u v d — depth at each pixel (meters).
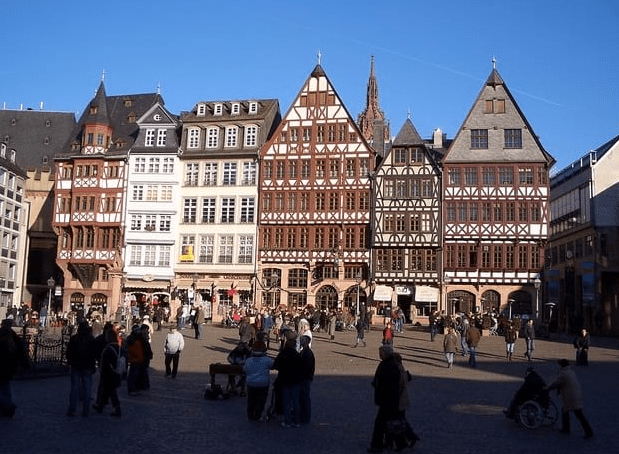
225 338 35.53
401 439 10.73
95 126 56.16
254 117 55.31
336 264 49.81
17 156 65.50
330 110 53.50
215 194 54.62
